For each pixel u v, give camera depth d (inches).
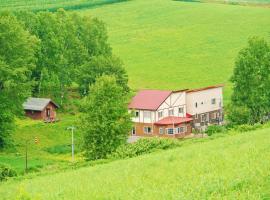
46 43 4926.2
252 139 1840.6
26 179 2073.1
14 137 3966.5
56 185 1656.0
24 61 3941.9
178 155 1752.0
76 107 4918.8
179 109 4426.7
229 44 7135.8
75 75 5078.7
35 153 3631.9
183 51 7017.7
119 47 7229.3
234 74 4121.6
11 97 3777.1
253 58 4060.0
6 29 3863.2
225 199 1045.8
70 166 2332.7
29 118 4436.5
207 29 7647.6
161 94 4355.3
